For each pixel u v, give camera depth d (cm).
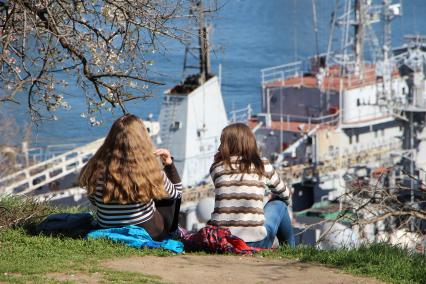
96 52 2152
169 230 1945
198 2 2238
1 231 1973
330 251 1991
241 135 1925
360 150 10625
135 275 1627
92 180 1862
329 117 10738
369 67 11594
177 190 1909
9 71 2139
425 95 10188
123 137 1831
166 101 9719
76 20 2114
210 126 9844
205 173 9769
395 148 10862
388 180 5416
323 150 10281
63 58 2195
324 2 19662
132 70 2186
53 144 8381
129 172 1819
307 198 10281
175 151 9644
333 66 11862
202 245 1927
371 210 2678
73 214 2028
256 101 13588
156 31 2125
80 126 9162
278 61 15900
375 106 10569
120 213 1867
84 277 1596
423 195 2897
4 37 2016
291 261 1900
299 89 11062
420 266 1852
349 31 14112
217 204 1931
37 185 6756
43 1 2047
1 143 5744
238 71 15138
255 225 1917
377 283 1722
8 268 1617
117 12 2155
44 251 1808
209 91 9775
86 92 2186
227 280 1652
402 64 10806
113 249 1838
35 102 2220
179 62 11006
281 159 10094
